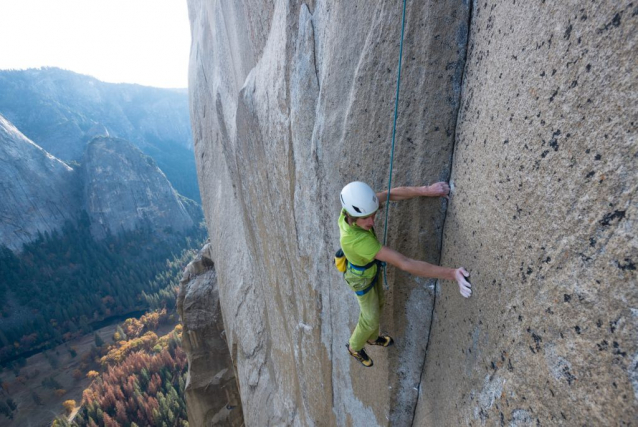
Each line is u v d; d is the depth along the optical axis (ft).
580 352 5.36
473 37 8.59
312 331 17.84
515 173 6.83
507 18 7.10
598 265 5.08
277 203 19.10
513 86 6.88
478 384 8.28
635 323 4.54
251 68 21.71
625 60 4.58
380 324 12.37
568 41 5.49
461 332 9.19
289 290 19.94
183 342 46.68
